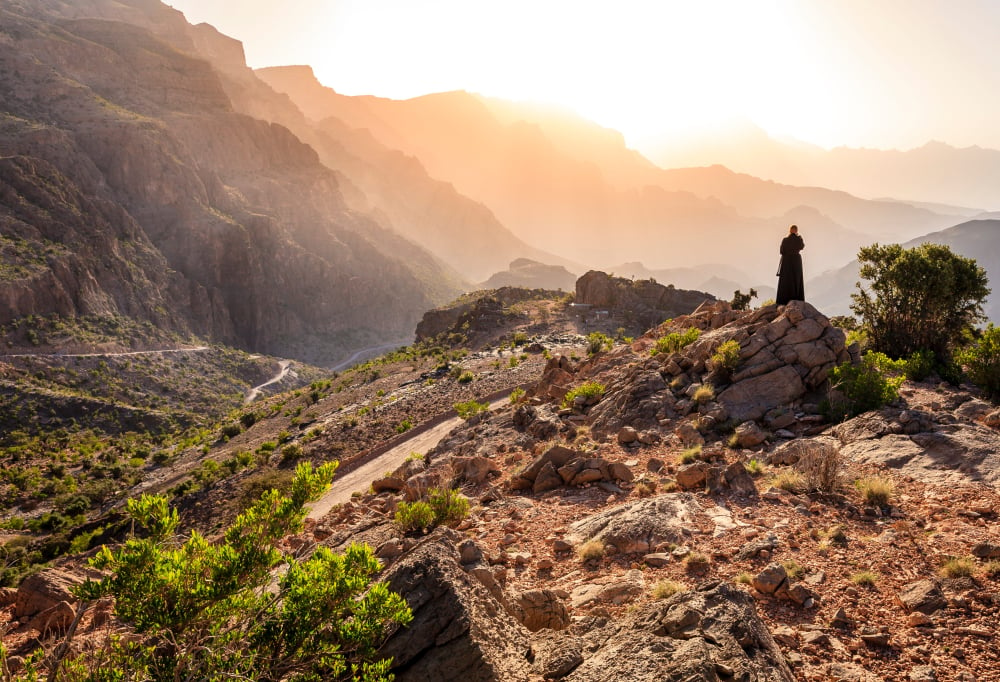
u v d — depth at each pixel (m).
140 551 4.04
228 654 4.11
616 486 13.13
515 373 70.50
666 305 158.25
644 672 4.50
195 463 90.06
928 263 21.34
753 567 8.09
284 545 12.66
